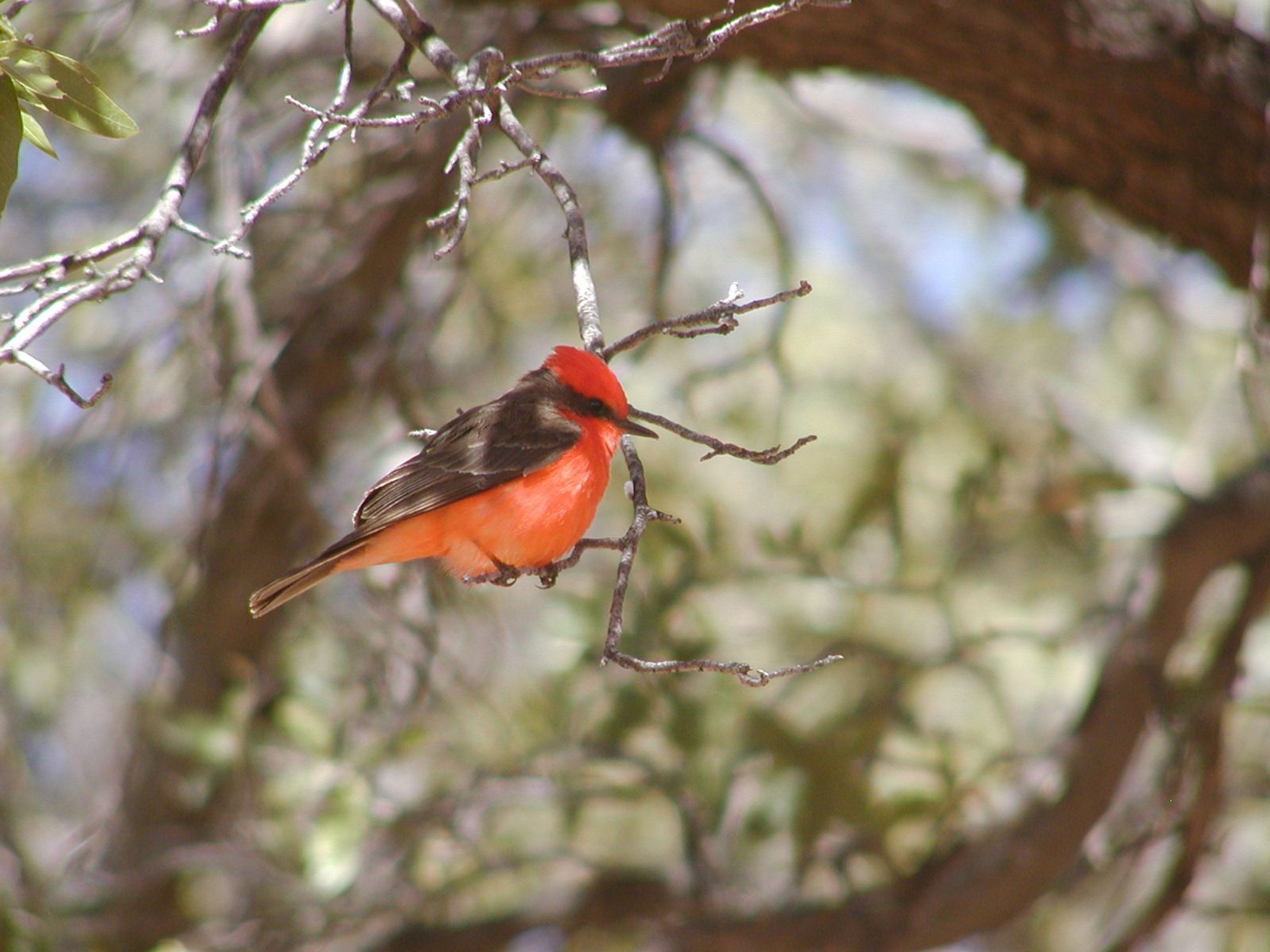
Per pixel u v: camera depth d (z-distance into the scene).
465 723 12.83
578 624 12.51
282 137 12.85
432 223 6.05
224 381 11.55
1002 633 12.34
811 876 13.25
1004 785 13.04
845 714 12.16
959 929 12.14
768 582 13.21
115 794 13.73
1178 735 11.56
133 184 13.95
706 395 14.85
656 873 12.91
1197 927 13.97
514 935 12.72
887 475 13.37
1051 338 16.84
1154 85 10.61
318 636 13.69
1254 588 11.80
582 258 6.82
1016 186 17.27
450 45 12.43
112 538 14.10
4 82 6.05
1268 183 10.41
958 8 10.21
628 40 12.31
